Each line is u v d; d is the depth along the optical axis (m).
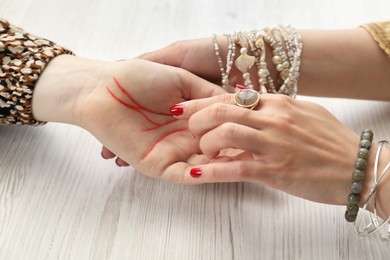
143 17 0.75
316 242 0.55
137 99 0.58
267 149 0.53
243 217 0.57
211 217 0.57
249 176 0.53
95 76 0.58
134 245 0.55
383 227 0.56
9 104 0.59
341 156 0.54
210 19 0.75
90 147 0.62
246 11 0.77
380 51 0.63
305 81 0.64
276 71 0.64
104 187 0.59
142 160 0.56
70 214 0.57
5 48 0.60
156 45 0.72
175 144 0.57
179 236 0.55
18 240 0.55
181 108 0.56
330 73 0.63
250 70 0.63
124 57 0.71
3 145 0.62
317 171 0.53
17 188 0.58
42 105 0.59
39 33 0.73
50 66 0.60
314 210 0.57
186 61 0.63
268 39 0.62
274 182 0.53
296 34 0.63
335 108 0.66
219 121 0.54
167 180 0.56
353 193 0.53
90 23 0.74
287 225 0.56
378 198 0.53
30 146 0.62
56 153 0.61
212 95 0.60
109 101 0.57
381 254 0.55
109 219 0.56
